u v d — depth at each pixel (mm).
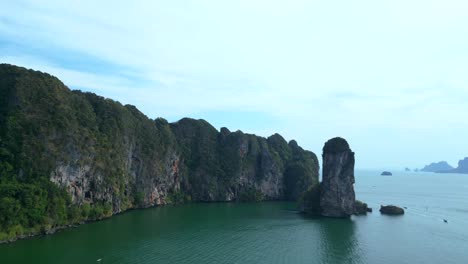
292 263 94875
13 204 108625
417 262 96938
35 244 104812
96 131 155500
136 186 183125
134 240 113688
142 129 196375
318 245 112125
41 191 118000
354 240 118812
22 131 125875
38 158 123750
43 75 147125
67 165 131875
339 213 164250
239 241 115812
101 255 97562
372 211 182125
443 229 137750
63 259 93250
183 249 105500
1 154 119062
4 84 136250
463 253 105250
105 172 152500
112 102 178875
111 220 144250
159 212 170375
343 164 167625
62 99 146125
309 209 176500
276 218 158875
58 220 122062
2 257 93125
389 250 107562
